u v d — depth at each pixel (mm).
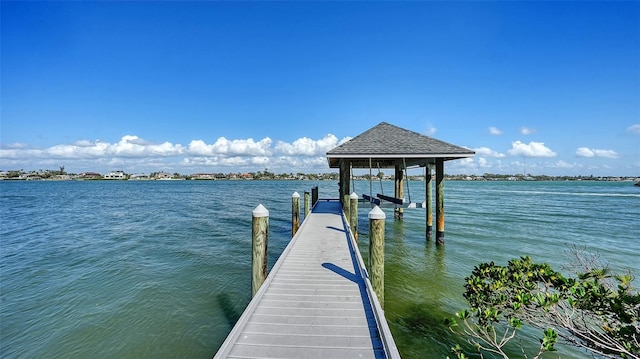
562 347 4406
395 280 7238
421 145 8828
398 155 8219
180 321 5391
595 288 3254
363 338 2941
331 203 15211
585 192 47969
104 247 10961
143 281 7348
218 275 7824
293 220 9750
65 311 5742
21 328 5129
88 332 5004
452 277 7461
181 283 7223
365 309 3506
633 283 7277
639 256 9750
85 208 25438
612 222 16469
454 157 8328
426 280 7246
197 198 36781
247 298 6391
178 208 25203
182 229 14898
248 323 3180
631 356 2604
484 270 4199
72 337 4859
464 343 4555
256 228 4270
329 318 3297
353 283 4258
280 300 3715
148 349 4551
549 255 9625
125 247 10961
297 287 4109
